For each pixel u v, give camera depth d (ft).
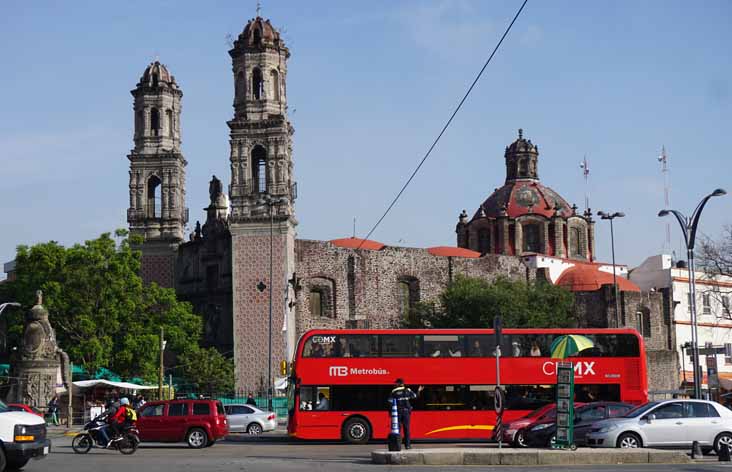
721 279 435.53
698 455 130.82
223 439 199.82
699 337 432.25
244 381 325.01
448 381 177.88
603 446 139.74
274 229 331.57
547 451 123.95
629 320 404.16
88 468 119.55
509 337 179.42
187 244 370.53
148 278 371.97
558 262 431.43
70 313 306.76
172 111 379.76
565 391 132.87
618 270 454.40
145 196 374.63
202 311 361.92
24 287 305.94
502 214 437.58
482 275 404.57
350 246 394.32
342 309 366.84
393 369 178.81
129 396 261.24
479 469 116.88
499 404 134.82
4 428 107.96
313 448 166.50
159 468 119.44
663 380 392.68
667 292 424.05
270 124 333.83
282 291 328.29
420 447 159.94
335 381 178.91
